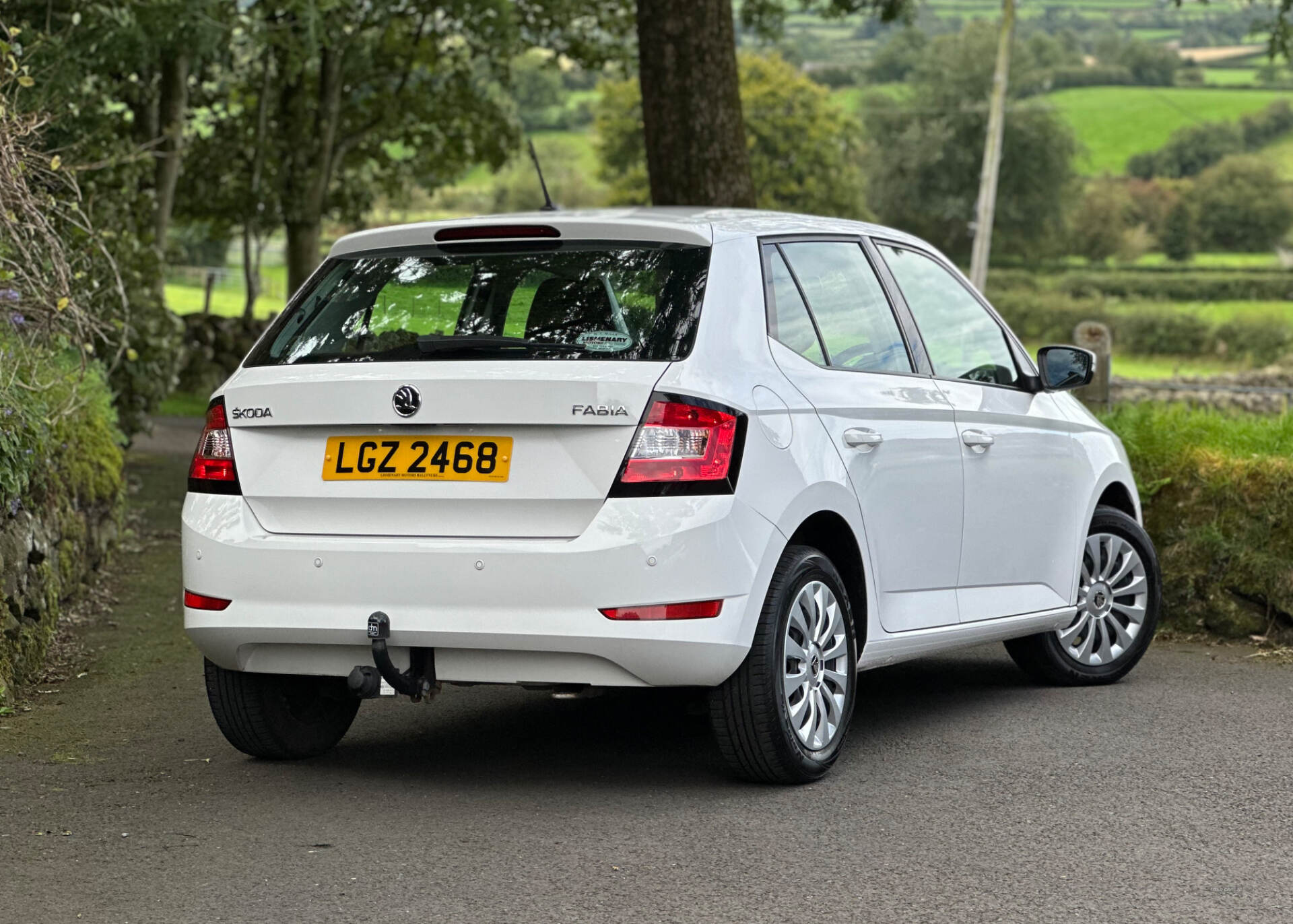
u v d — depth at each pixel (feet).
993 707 19.99
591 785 16.03
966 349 19.53
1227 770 16.49
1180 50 470.39
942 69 333.01
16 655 20.89
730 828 14.33
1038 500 20.01
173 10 41.75
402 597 14.64
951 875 12.94
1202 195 360.48
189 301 187.93
